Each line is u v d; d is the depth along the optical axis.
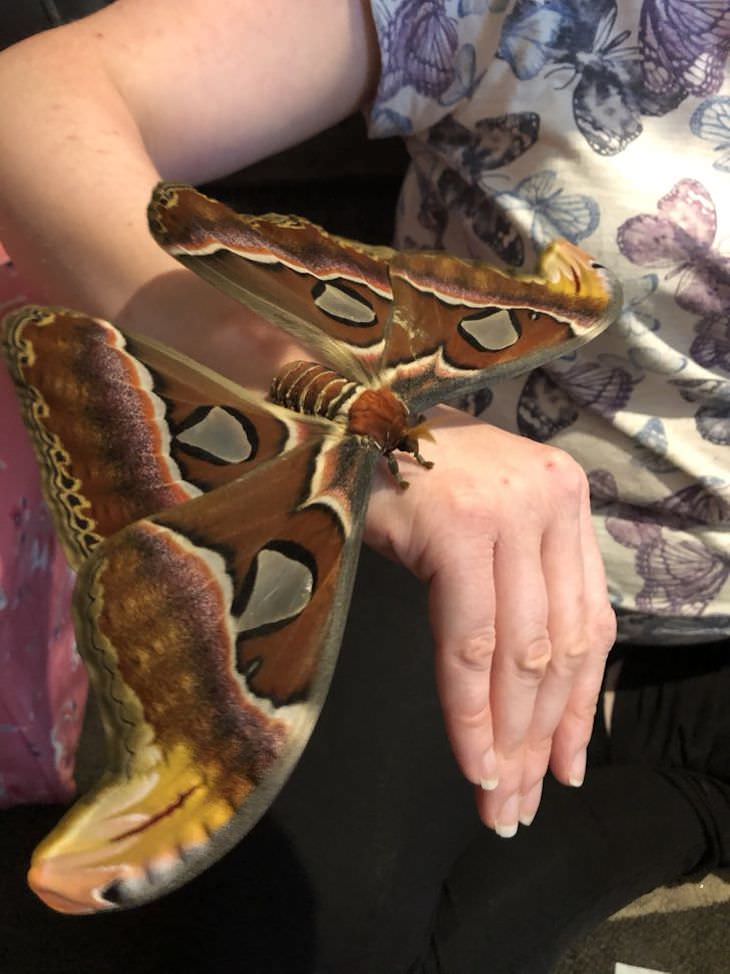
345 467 0.33
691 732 0.62
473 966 0.49
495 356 0.37
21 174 0.41
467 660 0.37
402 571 0.55
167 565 0.29
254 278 0.36
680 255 0.45
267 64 0.46
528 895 0.51
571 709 0.40
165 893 0.27
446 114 0.48
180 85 0.44
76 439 0.31
